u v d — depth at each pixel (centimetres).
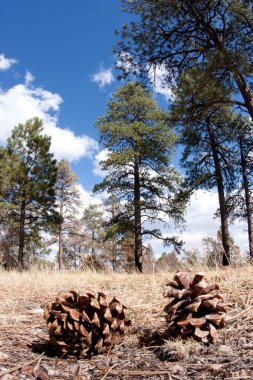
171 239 1978
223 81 1128
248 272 455
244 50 1079
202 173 1822
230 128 1745
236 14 1157
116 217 2106
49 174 2214
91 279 596
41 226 2269
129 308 322
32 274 698
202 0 1140
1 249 2152
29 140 2223
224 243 1650
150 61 1287
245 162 1811
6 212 2216
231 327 263
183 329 240
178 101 1185
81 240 3036
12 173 2120
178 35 1252
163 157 1978
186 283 254
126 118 2125
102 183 2061
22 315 332
